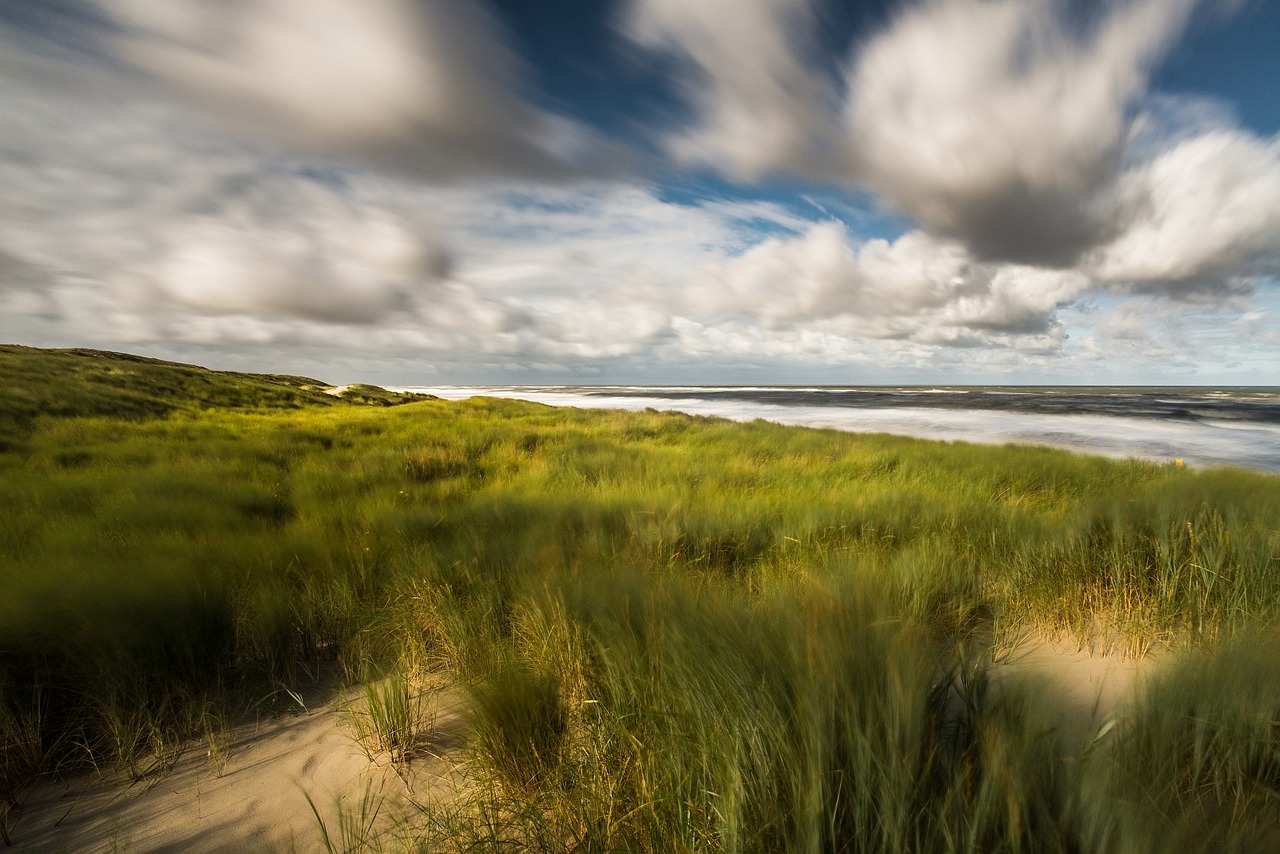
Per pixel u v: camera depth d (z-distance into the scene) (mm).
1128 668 2367
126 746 2057
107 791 1866
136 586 2691
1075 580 3066
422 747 2066
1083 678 2271
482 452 11812
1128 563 3119
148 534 4336
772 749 1447
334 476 8242
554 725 1991
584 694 2129
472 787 1785
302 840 1607
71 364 24812
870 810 1283
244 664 2666
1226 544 3125
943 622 2807
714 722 1573
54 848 1596
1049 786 1323
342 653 2846
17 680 2143
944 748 1544
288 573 3574
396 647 2814
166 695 2271
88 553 3684
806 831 1233
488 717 1870
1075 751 1535
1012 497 6934
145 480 6832
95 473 7660
